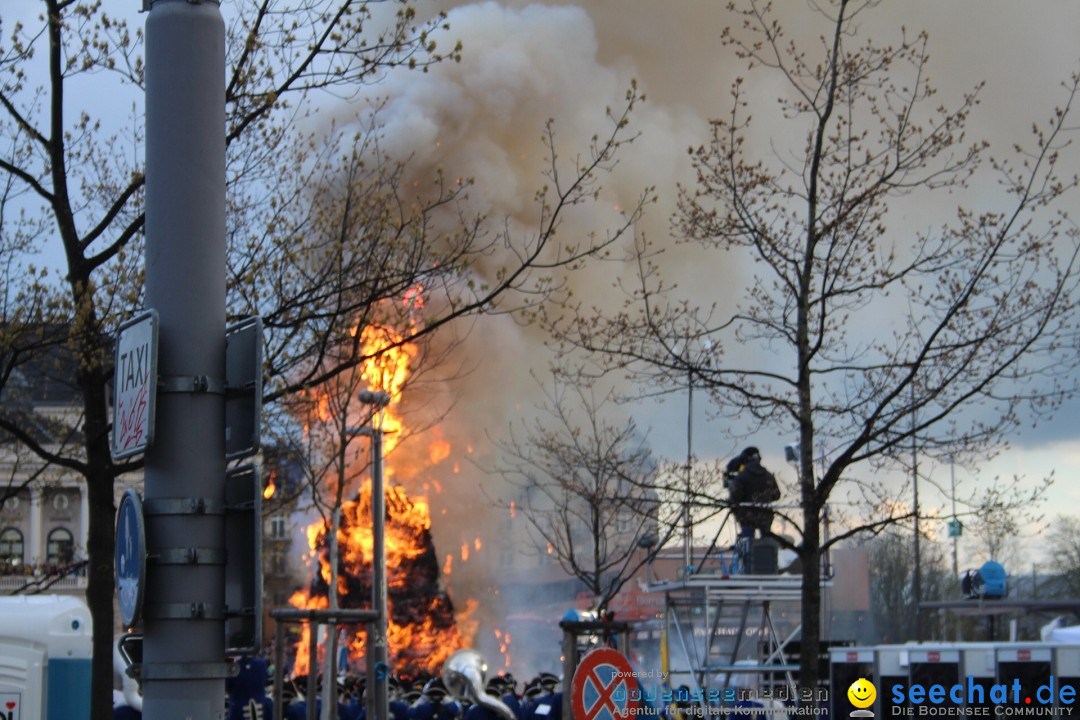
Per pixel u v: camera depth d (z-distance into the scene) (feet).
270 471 126.72
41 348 69.77
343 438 121.90
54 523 333.83
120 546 29.86
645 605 137.90
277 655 70.33
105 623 61.46
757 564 102.63
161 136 30.63
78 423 92.79
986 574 110.63
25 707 78.13
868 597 156.87
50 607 80.38
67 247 65.00
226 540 29.94
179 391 29.94
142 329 29.96
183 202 30.42
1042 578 310.45
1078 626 105.19
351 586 195.93
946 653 96.02
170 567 29.35
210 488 29.84
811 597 79.82
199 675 29.12
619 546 150.10
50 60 66.08
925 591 240.12
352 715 93.09
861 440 79.30
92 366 63.77
